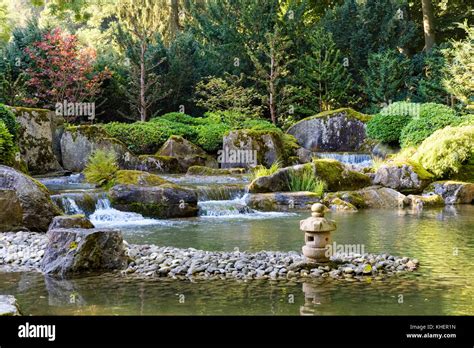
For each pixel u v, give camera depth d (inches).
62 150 753.6
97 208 496.7
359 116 925.2
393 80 1040.2
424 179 641.0
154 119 911.0
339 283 259.4
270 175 613.6
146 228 443.8
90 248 287.0
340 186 637.9
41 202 405.4
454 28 1196.5
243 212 542.3
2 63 869.8
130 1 992.9
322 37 1071.0
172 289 249.0
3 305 192.7
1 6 1146.0
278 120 1015.0
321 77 1043.3
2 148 537.6
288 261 295.7
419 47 1251.2
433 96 975.0
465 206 600.4
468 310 218.5
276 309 219.0
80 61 897.5
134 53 984.3
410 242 373.1
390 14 1122.0
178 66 1029.2
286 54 1055.0
